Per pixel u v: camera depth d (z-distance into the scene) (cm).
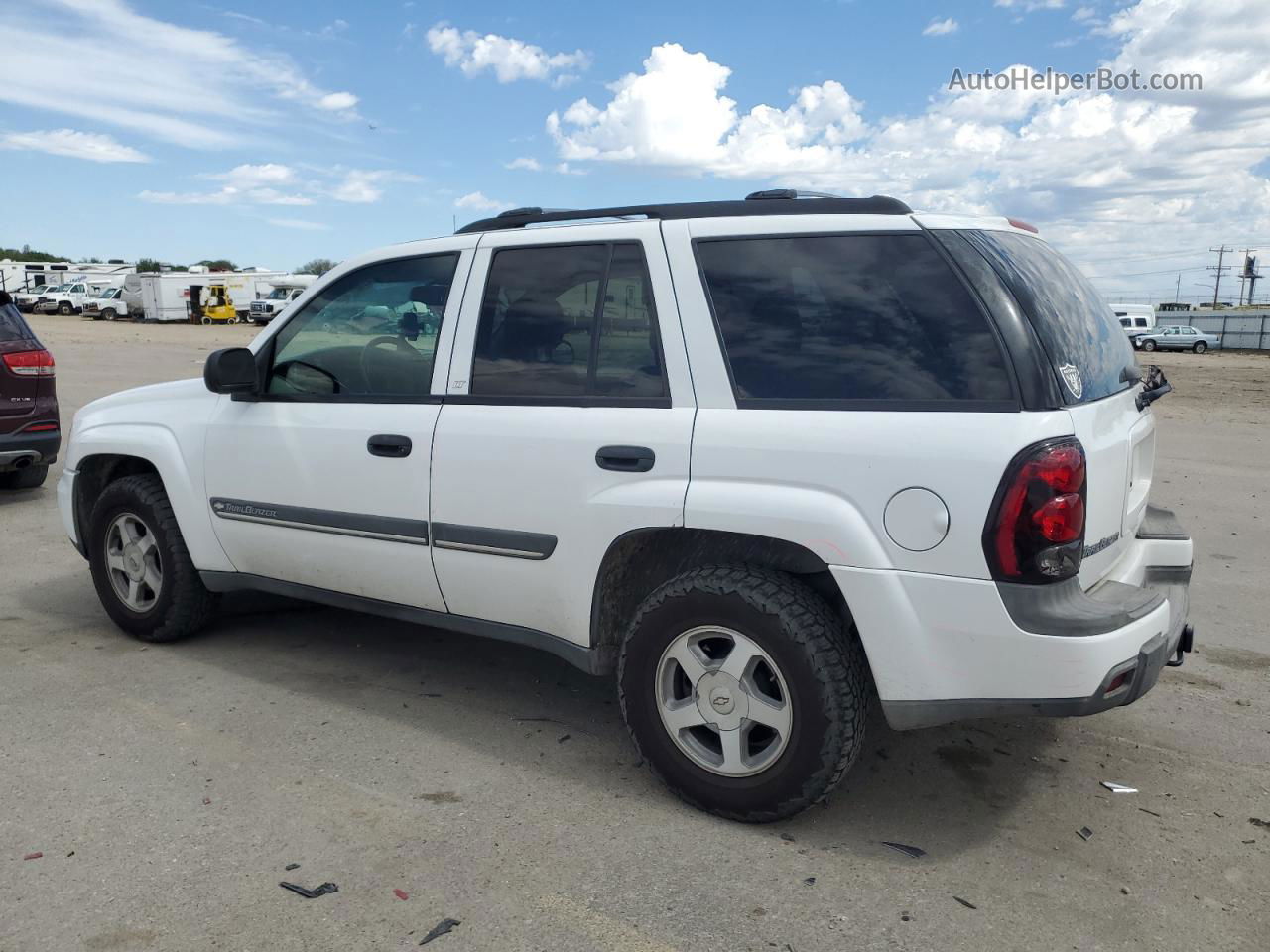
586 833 313
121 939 258
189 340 3338
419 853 300
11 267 6303
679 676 333
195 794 333
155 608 472
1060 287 326
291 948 256
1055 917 272
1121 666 281
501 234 374
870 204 318
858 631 295
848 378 303
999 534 275
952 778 354
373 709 409
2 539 689
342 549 404
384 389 396
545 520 347
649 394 333
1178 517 796
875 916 272
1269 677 454
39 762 355
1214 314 5056
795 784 306
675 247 335
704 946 258
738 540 321
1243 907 278
